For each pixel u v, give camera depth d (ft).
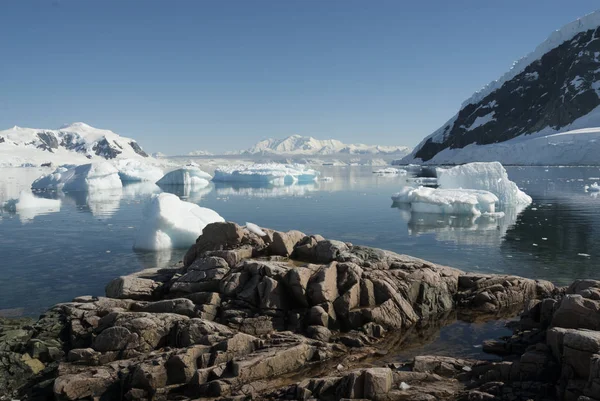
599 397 19.65
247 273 34.76
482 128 419.33
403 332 32.24
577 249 57.11
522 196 103.24
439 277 38.04
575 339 22.03
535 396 21.40
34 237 67.92
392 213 91.50
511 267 48.57
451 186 109.81
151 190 156.66
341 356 28.30
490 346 28.73
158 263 51.93
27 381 26.43
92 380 24.79
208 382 24.38
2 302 38.83
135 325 28.81
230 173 207.00
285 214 91.35
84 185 156.76
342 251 39.65
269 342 28.40
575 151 288.71
